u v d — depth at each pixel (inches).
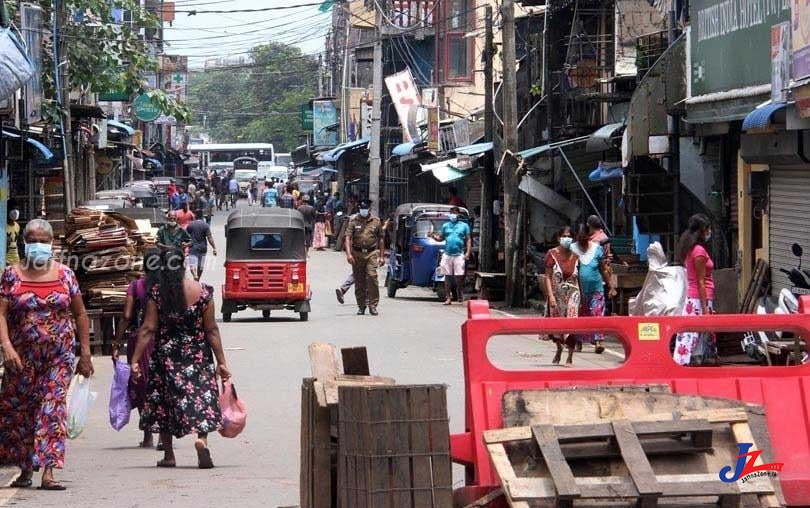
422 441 279.3
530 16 1643.7
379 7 2274.9
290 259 1203.2
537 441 280.1
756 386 320.5
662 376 320.8
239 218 1207.6
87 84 1656.0
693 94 1019.9
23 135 1283.2
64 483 470.0
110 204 1587.1
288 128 6496.1
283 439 582.6
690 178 1082.1
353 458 281.4
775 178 913.5
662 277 732.7
